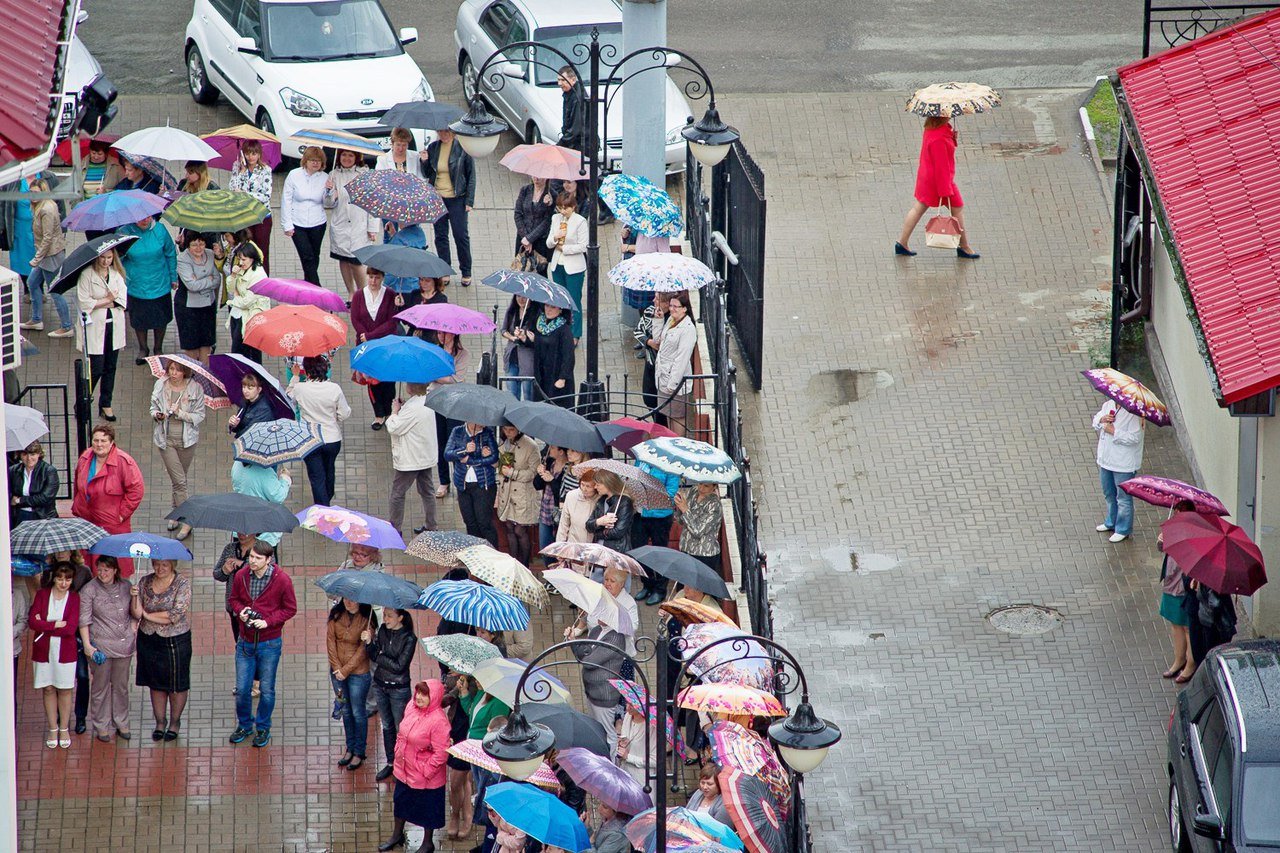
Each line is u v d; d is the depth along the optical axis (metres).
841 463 37.06
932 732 30.36
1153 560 34.44
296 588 33.56
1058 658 32.06
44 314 41.09
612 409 39.50
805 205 46.03
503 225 45.44
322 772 29.53
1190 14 53.56
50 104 21.08
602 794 25.00
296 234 40.31
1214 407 34.72
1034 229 44.94
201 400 34.00
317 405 33.88
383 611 29.36
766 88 50.88
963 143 48.34
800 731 21.66
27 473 31.16
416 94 46.56
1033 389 39.41
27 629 30.66
